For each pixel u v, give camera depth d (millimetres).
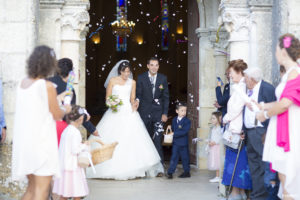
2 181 4812
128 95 6953
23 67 4840
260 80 4539
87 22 5676
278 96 3547
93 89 23453
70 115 4172
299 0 4871
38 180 3396
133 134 6660
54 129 3475
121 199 5172
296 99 3320
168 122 15352
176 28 23234
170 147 10258
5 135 4637
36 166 3332
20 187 4781
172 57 23984
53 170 3412
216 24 7352
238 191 5027
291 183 3389
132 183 6223
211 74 7504
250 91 4586
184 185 6090
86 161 4137
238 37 5449
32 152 3328
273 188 4270
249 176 4820
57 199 4570
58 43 5496
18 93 3428
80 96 7090
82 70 7082
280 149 3439
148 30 24641
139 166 6488
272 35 5309
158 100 7074
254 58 5398
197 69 7715
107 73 24141
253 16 5352
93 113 20703
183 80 22359
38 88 3344
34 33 4887
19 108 3396
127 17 24516
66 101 4203
